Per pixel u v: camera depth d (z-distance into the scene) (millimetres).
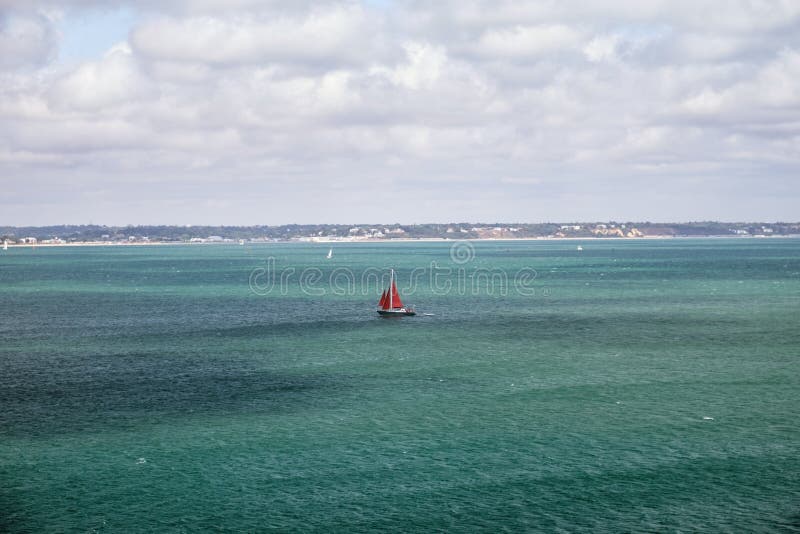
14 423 59062
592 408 62750
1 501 43906
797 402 64250
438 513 42031
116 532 40094
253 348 94562
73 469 48812
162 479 47094
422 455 51094
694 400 65188
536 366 81188
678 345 94312
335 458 50625
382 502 43500
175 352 91688
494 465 49062
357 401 65625
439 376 76125
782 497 43625
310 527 40531
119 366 82312
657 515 41469
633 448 52156
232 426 58031
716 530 39750
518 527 40281
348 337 103938
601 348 92750
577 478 46688
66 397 67500
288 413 61719
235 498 44219
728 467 48281
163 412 62219
